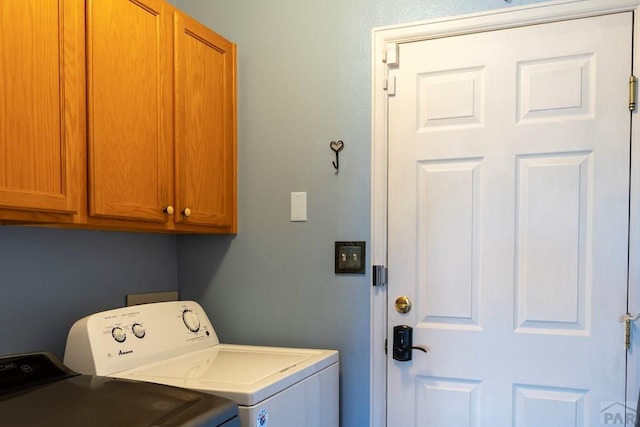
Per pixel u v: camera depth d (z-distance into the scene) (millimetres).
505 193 1761
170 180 1712
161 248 2121
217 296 2135
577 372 1664
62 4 1320
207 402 1181
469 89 1812
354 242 1936
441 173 1839
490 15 1777
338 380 1894
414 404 1839
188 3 2221
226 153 2045
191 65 1825
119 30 1502
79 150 1372
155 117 1641
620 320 1623
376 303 1896
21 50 1210
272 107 2074
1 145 1161
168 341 1746
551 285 1704
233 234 2121
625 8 1635
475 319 1786
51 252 1633
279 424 1418
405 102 1890
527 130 1742
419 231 1860
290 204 2035
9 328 1496
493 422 1743
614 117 1647
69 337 1523
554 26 1717
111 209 1461
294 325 2014
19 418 1014
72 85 1347
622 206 1634
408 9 1891
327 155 1988
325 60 2000
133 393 1202
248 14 2119
